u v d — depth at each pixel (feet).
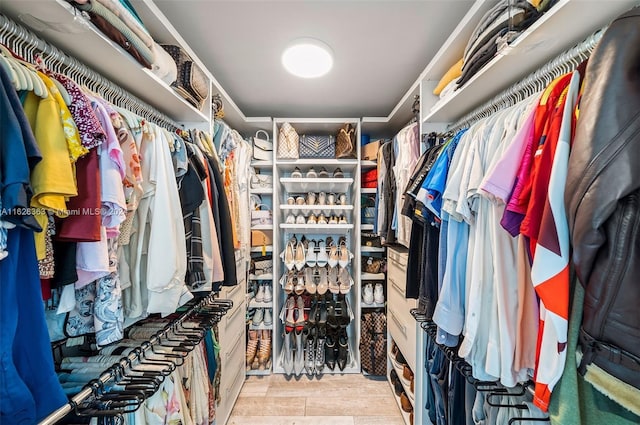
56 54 2.36
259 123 6.72
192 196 3.27
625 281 1.46
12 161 1.50
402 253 5.42
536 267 1.92
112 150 2.23
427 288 3.59
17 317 1.66
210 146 4.23
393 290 5.99
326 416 5.28
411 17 3.69
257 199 7.57
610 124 1.47
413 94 5.09
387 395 5.90
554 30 2.31
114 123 2.41
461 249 2.99
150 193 2.84
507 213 2.22
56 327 2.34
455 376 3.61
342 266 6.73
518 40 2.47
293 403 5.63
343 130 6.54
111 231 2.27
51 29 2.24
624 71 1.50
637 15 1.54
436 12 3.59
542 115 2.17
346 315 6.52
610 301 1.51
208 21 3.78
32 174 1.71
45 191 1.70
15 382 1.60
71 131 1.89
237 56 4.61
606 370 1.60
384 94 5.99
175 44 3.76
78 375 2.55
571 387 1.83
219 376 4.57
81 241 2.02
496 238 2.44
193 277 3.28
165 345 3.26
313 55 4.43
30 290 1.72
